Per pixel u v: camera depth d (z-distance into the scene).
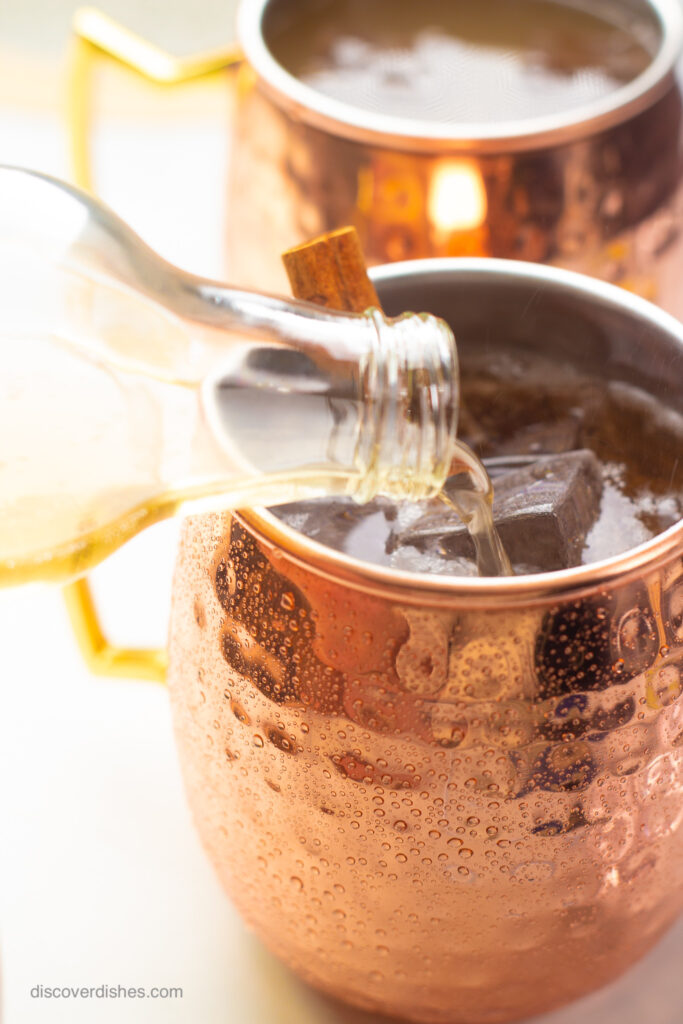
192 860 0.36
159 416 0.30
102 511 0.30
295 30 0.44
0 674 0.40
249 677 0.28
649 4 0.44
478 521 0.30
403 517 0.32
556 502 0.31
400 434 0.28
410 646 0.27
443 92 0.42
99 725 0.39
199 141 0.56
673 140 0.39
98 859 0.36
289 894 0.30
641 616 0.27
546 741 0.27
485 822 0.28
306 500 0.32
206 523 0.29
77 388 0.31
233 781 0.29
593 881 0.29
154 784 0.38
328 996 0.34
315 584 0.27
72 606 0.35
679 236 0.40
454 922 0.29
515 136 0.37
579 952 0.30
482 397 0.34
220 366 0.29
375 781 0.28
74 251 0.30
